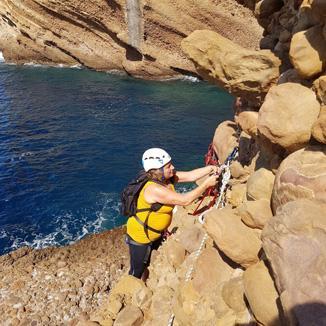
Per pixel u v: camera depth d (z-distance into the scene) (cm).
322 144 379
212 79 648
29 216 1844
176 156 2502
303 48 404
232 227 444
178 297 523
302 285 290
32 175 2208
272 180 455
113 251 1484
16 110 3241
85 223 1797
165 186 536
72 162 2373
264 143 462
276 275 319
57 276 1259
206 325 434
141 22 3962
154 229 550
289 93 418
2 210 1878
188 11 3809
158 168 517
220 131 803
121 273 1256
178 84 4131
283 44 545
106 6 4041
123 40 4156
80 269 1295
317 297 279
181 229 759
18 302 1129
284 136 410
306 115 400
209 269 498
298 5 558
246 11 3691
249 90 584
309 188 352
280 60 546
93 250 1518
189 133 2845
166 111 3291
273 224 339
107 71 4616
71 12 4250
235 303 401
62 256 1462
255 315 343
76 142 2652
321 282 283
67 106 3362
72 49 4569
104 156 2466
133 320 605
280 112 416
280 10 669
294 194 366
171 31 3966
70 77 4356
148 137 2758
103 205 1939
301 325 274
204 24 3859
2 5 4653
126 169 2312
